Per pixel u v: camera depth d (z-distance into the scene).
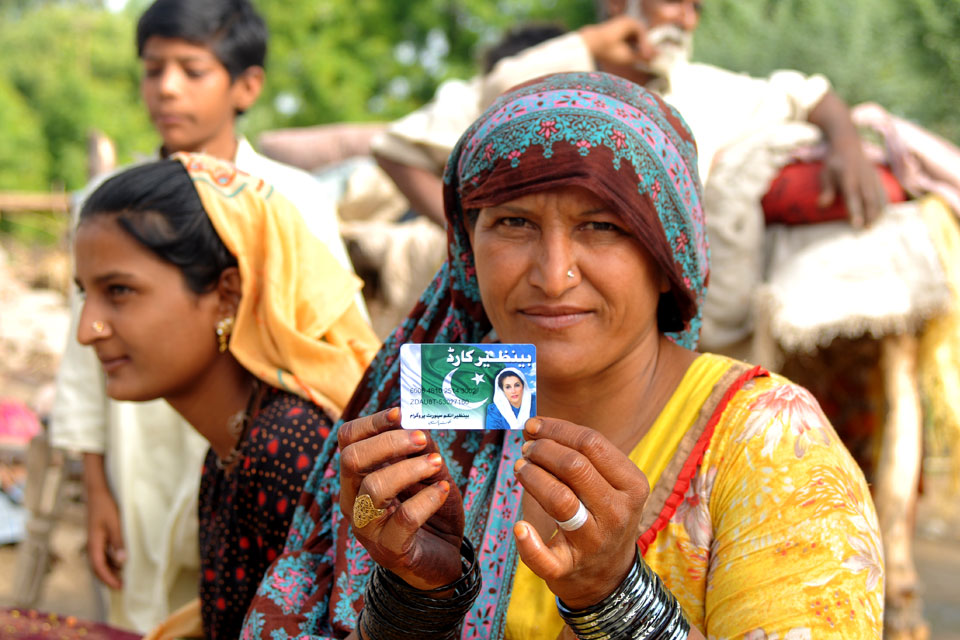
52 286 10.70
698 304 1.48
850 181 3.28
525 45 4.06
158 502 2.87
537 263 1.30
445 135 3.61
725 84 3.14
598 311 1.32
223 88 3.12
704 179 2.86
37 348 8.35
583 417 1.43
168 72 3.04
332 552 1.56
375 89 21.69
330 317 1.96
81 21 31.92
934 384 3.56
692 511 1.31
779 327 3.28
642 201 1.29
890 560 3.35
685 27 3.52
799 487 1.23
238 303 1.93
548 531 1.39
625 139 1.29
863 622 1.15
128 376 1.91
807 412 1.31
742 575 1.22
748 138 3.40
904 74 6.23
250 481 1.77
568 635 1.29
